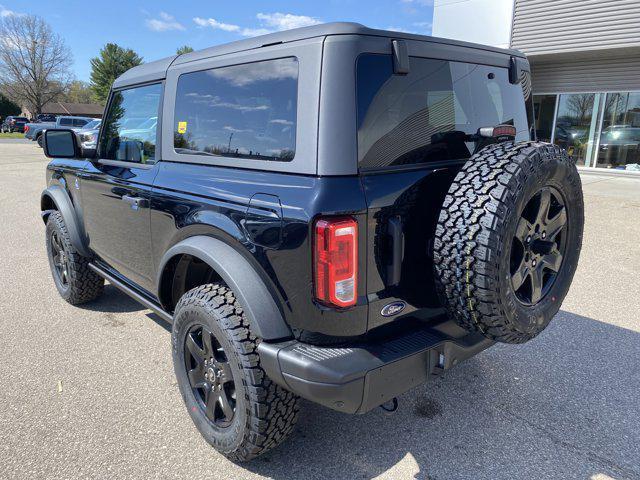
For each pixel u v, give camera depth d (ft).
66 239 13.39
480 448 8.43
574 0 39.34
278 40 7.22
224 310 7.36
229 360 7.32
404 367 6.77
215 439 7.96
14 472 7.68
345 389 6.25
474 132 8.36
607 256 19.99
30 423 8.93
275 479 7.67
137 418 9.14
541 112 47.67
